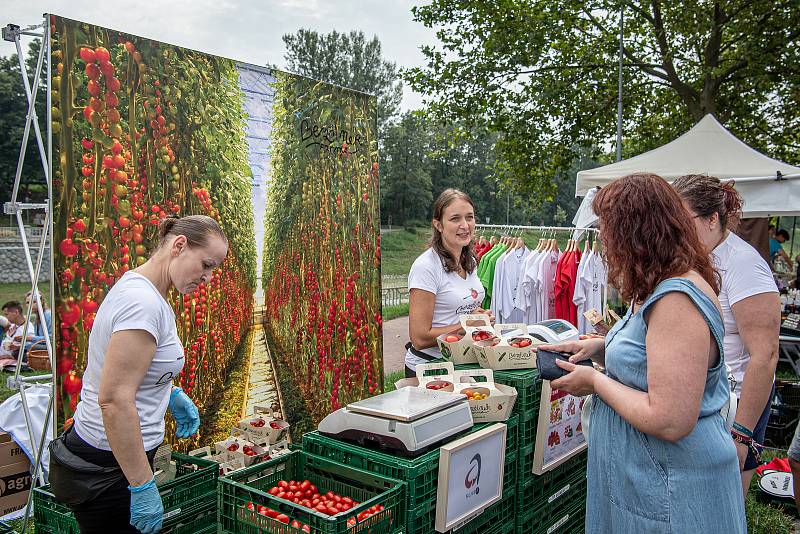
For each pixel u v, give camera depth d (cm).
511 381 275
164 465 243
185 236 206
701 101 1364
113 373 187
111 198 274
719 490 168
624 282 176
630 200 173
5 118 3600
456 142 1570
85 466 200
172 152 302
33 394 382
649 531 172
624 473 177
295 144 382
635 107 1563
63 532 215
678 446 168
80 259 262
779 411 548
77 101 261
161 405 211
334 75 4984
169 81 300
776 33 1288
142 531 197
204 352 325
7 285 2191
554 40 1403
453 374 281
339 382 423
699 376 160
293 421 386
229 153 336
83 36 263
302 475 242
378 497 198
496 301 563
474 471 235
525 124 1477
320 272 406
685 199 260
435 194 5034
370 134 442
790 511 412
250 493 201
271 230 366
